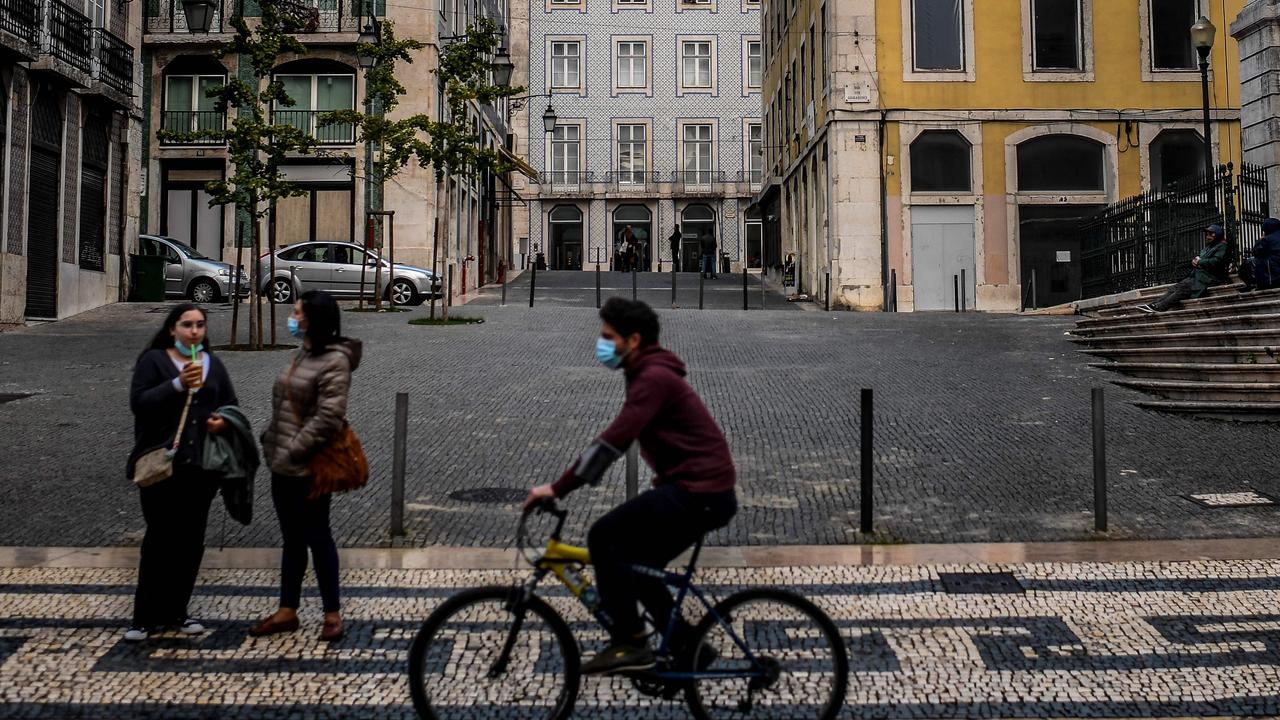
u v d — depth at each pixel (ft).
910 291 93.61
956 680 16.44
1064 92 94.12
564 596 20.04
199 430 18.17
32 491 27.84
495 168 74.54
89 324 66.69
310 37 99.45
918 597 19.94
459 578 21.01
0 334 60.64
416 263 99.76
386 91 70.49
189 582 18.25
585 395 41.91
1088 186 94.89
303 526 18.10
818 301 100.63
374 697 15.74
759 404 39.88
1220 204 63.57
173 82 106.01
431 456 31.99
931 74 94.02
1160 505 26.27
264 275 85.10
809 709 14.02
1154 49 94.58
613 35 192.13
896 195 93.86
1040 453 31.96
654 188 190.90
